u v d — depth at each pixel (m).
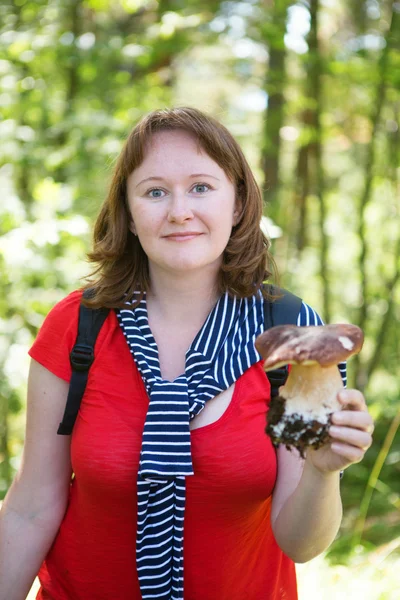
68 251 4.61
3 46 5.48
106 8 6.14
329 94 6.85
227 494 1.60
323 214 6.90
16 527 1.75
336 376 1.42
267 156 6.91
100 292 1.76
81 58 5.85
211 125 1.70
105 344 1.71
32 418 1.75
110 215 1.83
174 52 6.23
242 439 1.61
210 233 1.67
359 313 6.83
